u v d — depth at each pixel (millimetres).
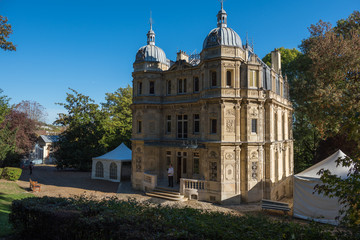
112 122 45031
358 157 7363
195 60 30391
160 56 27641
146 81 26859
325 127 27484
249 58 25000
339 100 23141
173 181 25797
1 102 32188
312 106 27094
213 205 20484
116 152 34062
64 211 9594
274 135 25484
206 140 22312
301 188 17500
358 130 7066
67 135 41031
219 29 22844
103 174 32531
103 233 8445
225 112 21719
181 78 26172
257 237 6859
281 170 26812
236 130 21781
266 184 22656
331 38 25578
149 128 26562
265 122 23312
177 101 26094
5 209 16516
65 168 43969
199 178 23938
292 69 37969
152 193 23500
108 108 52094
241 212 18391
